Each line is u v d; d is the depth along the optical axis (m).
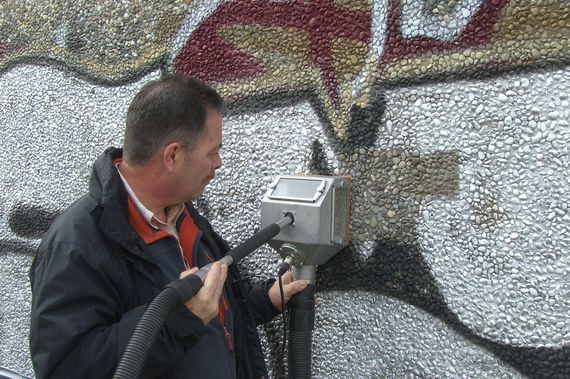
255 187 1.90
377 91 1.67
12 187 2.50
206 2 1.96
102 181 1.30
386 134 1.67
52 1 2.32
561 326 1.46
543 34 1.46
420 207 1.63
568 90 1.44
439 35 1.58
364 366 1.73
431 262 1.62
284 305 1.60
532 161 1.48
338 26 1.73
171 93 1.29
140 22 2.11
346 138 1.73
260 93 1.88
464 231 1.57
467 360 1.57
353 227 1.72
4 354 2.53
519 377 1.51
